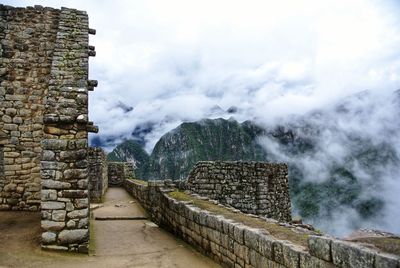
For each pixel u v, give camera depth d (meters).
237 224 8.51
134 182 24.84
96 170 21.88
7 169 13.30
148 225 15.18
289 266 6.23
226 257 8.79
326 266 5.34
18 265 8.41
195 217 10.95
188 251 10.68
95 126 10.66
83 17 15.18
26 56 14.18
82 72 12.62
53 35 14.62
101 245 11.33
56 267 8.48
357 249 4.74
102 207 19.70
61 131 10.15
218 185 18.14
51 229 9.68
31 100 13.82
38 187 13.42
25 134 13.57
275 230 7.99
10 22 14.41
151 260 9.62
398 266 4.13
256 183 18.98
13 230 10.97
